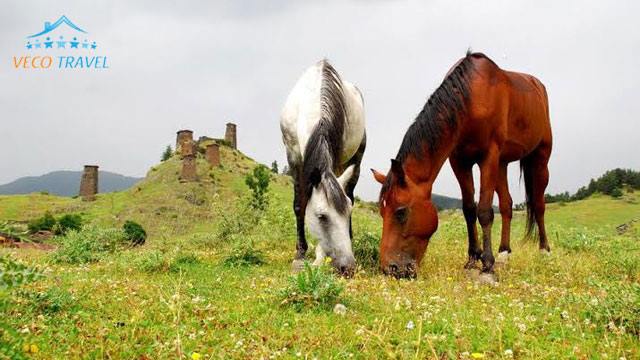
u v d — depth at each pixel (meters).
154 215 56.50
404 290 5.15
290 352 3.21
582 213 56.19
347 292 4.77
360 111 7.99
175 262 7.39
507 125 6.83
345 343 3.36
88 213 58.84
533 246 8.76
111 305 4.32
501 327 3.59
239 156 87.88
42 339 3.18
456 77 6.34
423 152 6.13
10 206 62.69
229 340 3.36
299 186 7.39
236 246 8.06
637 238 11.64
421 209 5.99
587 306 4.18
